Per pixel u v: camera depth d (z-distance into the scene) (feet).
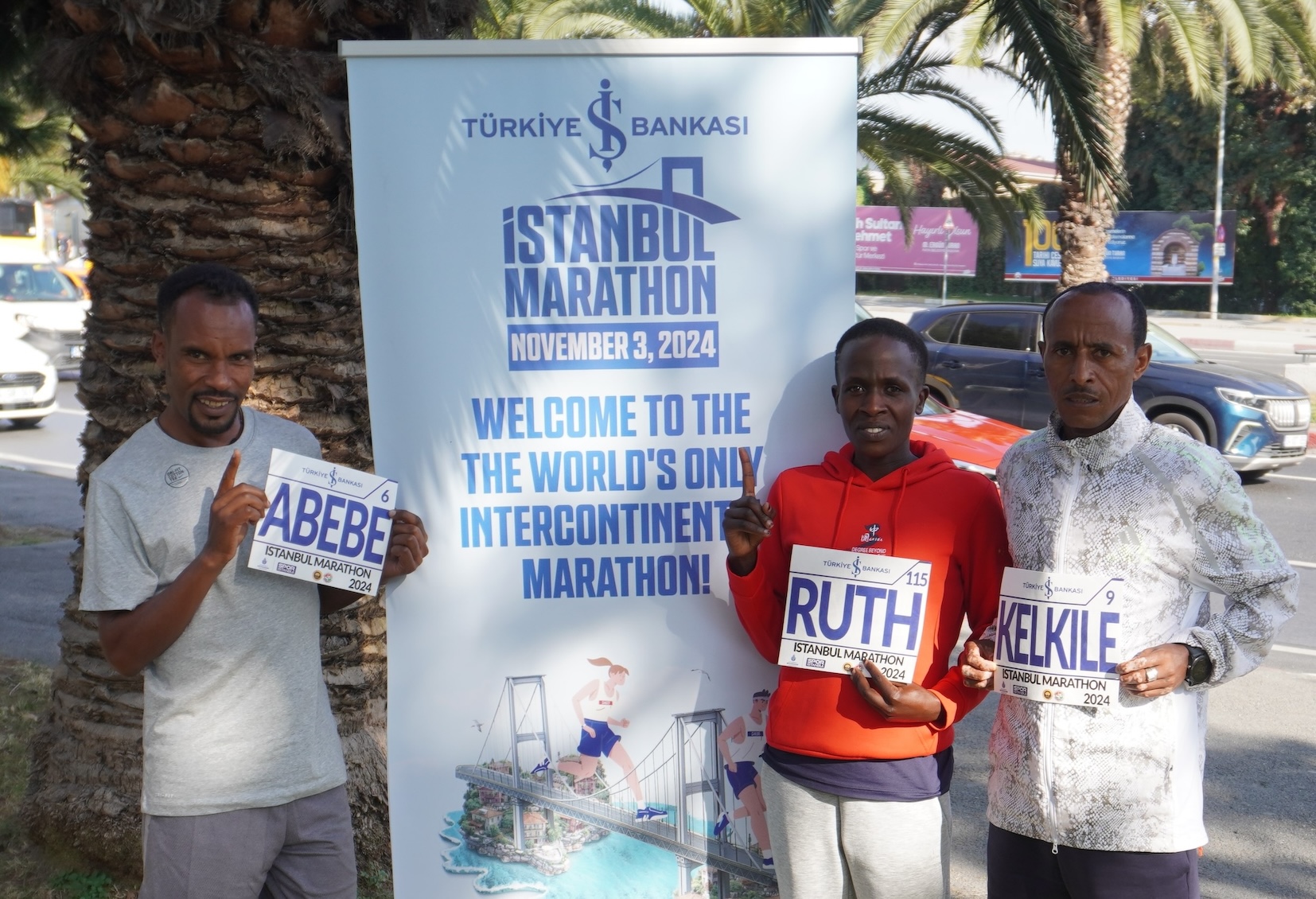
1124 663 7.70
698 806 10.00
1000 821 8.32
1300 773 16.48
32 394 49.34
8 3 17.56
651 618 9.87
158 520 8.00
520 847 9.96
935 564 8.46
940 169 46.32
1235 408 36.32
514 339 9.66
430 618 9.80
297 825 8.44
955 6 41.42
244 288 8.18
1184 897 7.89
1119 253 107.45
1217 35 53.16
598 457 9.76
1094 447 7.93
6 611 23.70
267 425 8.71
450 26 13.56
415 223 9.55
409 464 9.71
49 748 13.14
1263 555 7.77
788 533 8.98
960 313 42.29
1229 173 110.83
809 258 9.70
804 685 8.62
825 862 8.59
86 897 12.22
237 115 11.68
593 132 9.53
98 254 12.42
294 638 8.48
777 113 9.58
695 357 9.73
